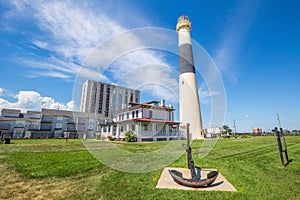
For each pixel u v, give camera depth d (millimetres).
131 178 3662
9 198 2637
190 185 3084
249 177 3721
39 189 3012
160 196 2691
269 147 10211
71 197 2666
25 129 38094
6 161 5566
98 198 2627
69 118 40250
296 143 13148
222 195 2719
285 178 3631
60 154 7363
